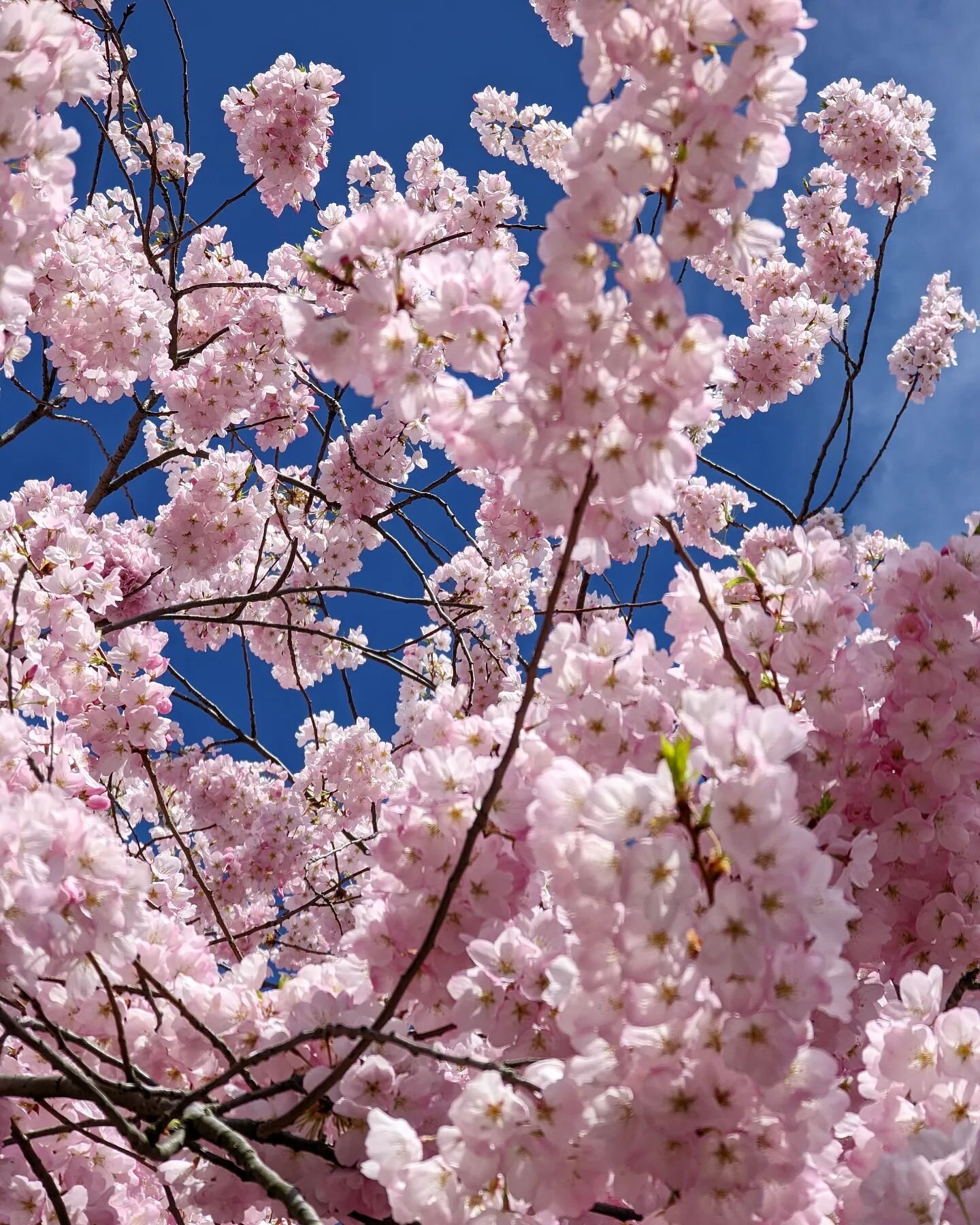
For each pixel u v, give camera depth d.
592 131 1.99
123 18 6.47
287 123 6.86
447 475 6.29
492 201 7.69
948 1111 2.20
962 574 2.96
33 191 2.48
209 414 6.09
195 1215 3.88
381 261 2.15
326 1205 2.42
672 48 1.92
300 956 7.54
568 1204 2.02
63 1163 3.06
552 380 1.93
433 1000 2.54
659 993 1.83
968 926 2.98
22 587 4.41
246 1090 2.66
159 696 4.59
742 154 1.93
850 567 2.91
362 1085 2.43
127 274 5.19
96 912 2.41
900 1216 1.97
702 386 1.92
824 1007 1.83
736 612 2.86
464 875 2.46
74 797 3.12
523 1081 2.03
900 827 2.95
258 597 5.55
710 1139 1.89
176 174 7.93
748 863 1.79
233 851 7.63
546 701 2.77
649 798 1.83
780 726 1.87
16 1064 3.00
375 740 7.65
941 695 2.93
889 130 7.99
